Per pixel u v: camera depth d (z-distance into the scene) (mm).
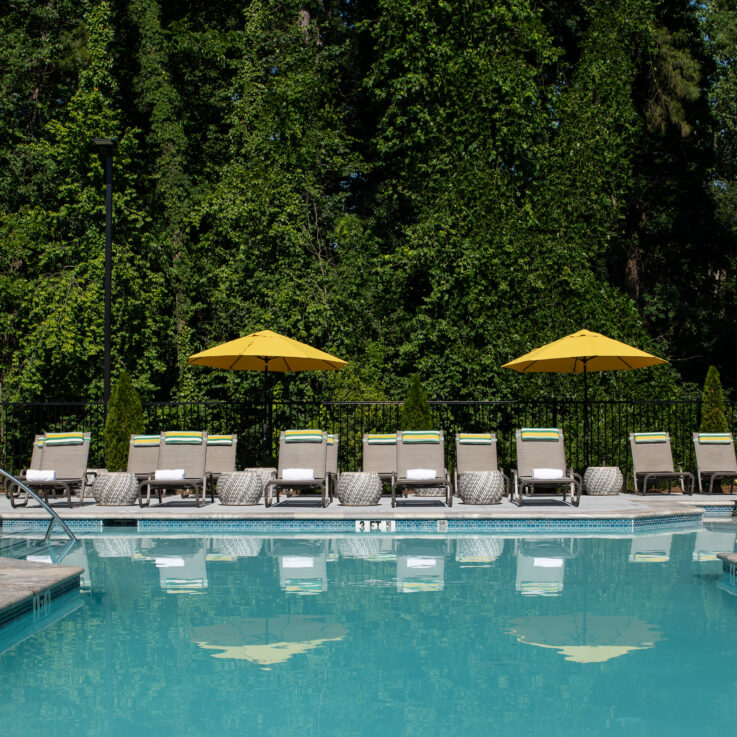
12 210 20281
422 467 11805
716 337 25594
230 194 18922
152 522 10336
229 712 4020
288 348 11953
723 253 26328
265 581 7051
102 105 19297
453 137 18672
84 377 18266
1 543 9211
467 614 5887
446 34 18844
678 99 23297
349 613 5934
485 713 4000
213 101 21828
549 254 18422
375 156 23125
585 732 3748
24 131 20859
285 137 19703
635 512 10398
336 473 12492
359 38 23344
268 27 21250
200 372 19031
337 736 3715
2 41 20156
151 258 19547
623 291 25078
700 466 12969
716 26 24031
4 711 4035
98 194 18812
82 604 6230
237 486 11328
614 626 5562
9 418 17797
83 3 21219
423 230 18094
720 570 7531
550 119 19812
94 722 3891
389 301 19016
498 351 17156
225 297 18578
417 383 13430
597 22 19812
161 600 6340
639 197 24641
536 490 13609
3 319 18375
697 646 5113
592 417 15609
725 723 3861
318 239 19938
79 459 12094
